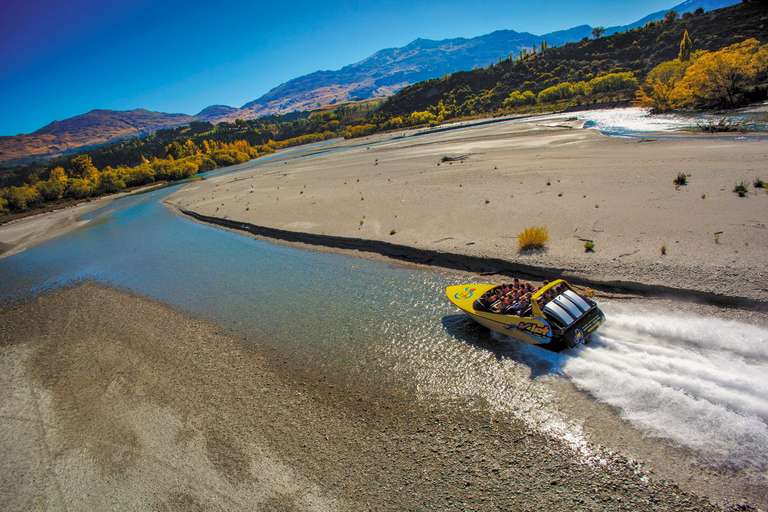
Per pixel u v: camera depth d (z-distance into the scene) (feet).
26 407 37.78
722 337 29.63
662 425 23.29
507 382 29.58
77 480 27.84
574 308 30.32
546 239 51.62
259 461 26.63
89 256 95.76
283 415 30.68
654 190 65.57
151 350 44.37
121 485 26.71
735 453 20.71
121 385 38.55
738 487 19.04
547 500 20.54
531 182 85.71
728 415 22.97
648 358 28.81
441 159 146.30
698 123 145.18
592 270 42.06
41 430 34.01
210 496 24.56
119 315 55.83
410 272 53.98
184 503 24.40
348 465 25.03
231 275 65.36
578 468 21.93
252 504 23.45
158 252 88.38
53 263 94.63
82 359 44.98
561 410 26.02
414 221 71.26
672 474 20.40
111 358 44.06
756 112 145.89
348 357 36.86
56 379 41.78
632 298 37.32
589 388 27.30
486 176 100.48
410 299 46.21
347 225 77.30
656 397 25.32
